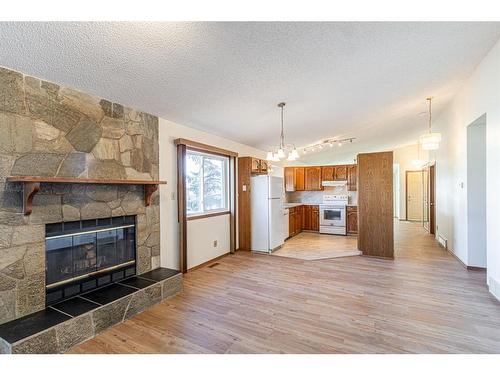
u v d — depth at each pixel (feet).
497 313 8.05
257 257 15.33
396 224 28.50
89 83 7.88
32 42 5.85
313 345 6.49
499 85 8.80
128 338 6.95
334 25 6.66
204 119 12.28
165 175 11.59
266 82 9.42
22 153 6.83
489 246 9.73
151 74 7.91
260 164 18.49
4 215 6.51
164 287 9.41
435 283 10.72
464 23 7.31
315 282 11.02
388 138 23.79
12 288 6.63
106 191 9.04
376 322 7.59
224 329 7.32
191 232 13.03
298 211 23.54
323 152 26.30
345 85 10.61
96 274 8.75
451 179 15.29
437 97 14.08
